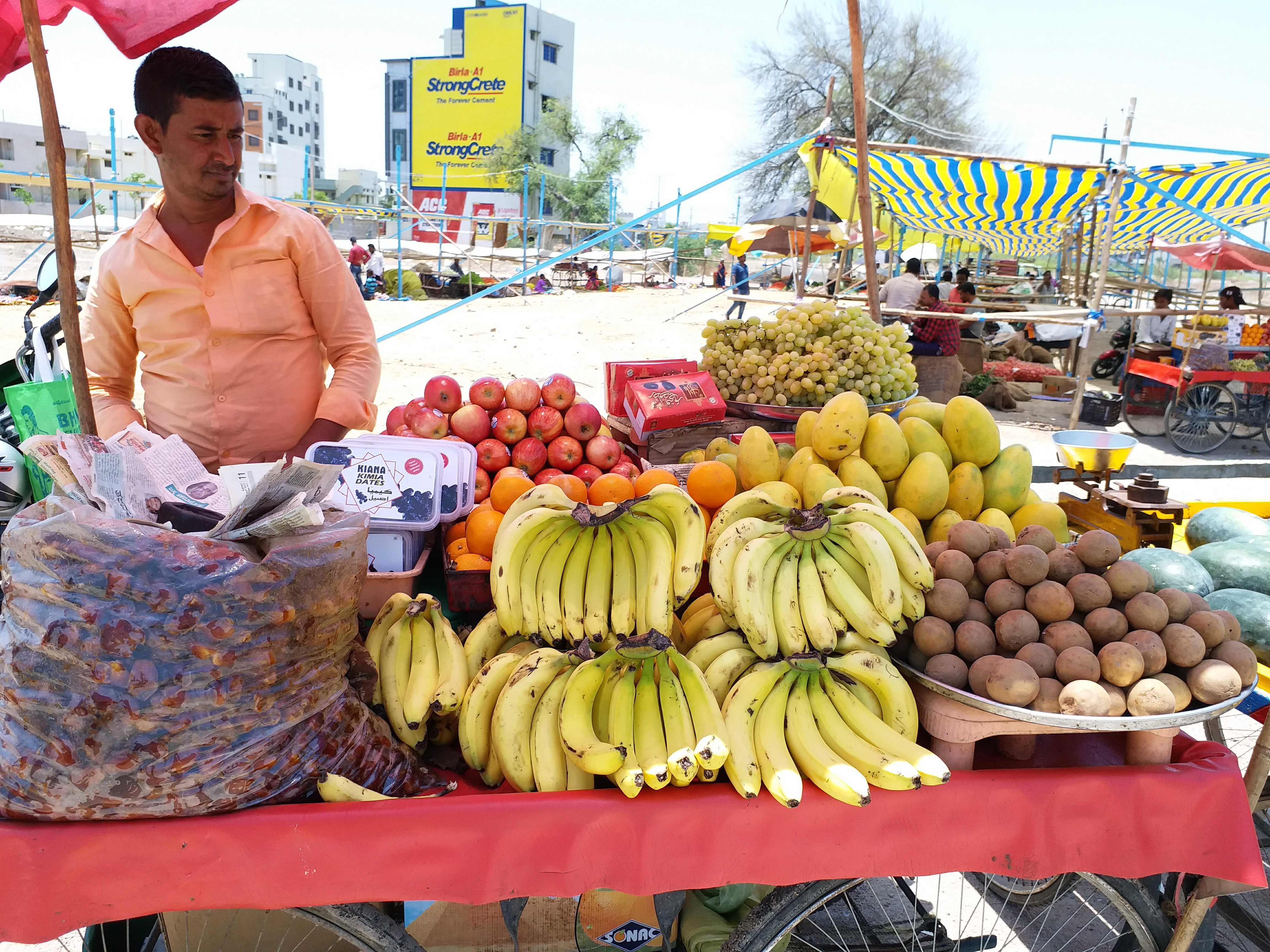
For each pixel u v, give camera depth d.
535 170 45.47
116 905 1.46
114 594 1.34
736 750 1.62
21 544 1.37
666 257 30.36
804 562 1.85
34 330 3.10
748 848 1.60
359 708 1.67
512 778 1.67
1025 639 1.69
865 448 2.31
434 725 1.91
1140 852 1.68
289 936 1.96
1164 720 1.59
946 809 1.63
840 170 9.78
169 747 1.40
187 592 1.36
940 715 1.75
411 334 15.16
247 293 2.34
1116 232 14.20
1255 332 9.30
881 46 31.11
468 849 1.53
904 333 4.09
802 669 1.74
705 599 2.16
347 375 2.45
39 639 1.35
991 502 2.35
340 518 1.62
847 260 14.62
